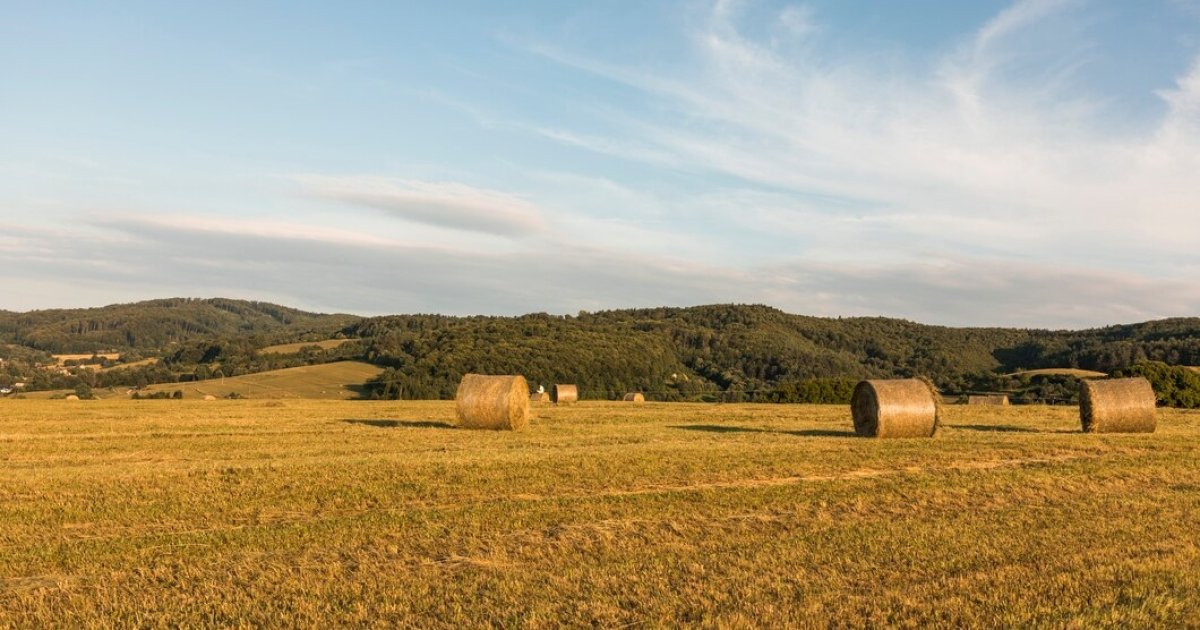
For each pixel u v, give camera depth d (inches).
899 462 849.5
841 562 455.2
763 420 1514.5
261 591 403.5
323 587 406.6
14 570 444.1
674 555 469.1
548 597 394.3
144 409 1815.9
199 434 1167.6
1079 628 351.9
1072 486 705.6
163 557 466.3
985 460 879.1
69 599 392.2
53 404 2058.3
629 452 896.9
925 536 515.5
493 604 384.8
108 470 762.8
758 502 621.3
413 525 538.6
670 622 360.5
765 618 362.6
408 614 370.9
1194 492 687.1
